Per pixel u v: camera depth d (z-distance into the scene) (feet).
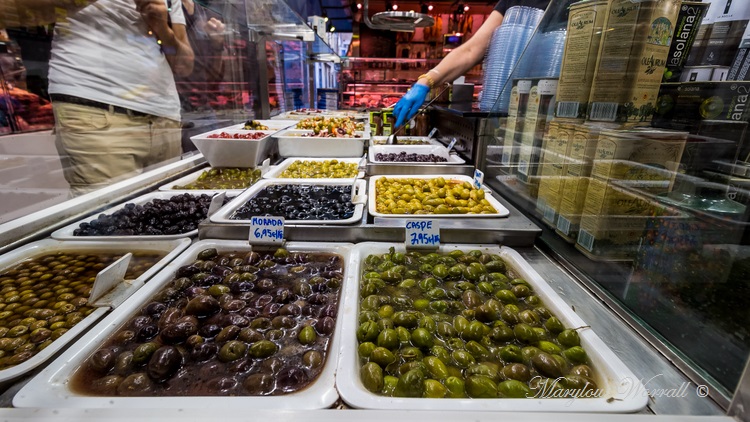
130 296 3.66
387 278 4.03
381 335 3.00
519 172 5.99
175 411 2.21
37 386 2.54
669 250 3.08
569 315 3.31
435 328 3.25
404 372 2.74
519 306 3.65
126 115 8.90
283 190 6.77
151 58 9.41
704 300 2.73
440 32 25.64
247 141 8.09
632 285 3.38
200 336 3.08
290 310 3.40
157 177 7.45
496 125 7.14
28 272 4.21
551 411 2.30
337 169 8.65
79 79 8.02
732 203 2.69
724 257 2.68
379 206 5.91
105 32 8.25
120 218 5.33
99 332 3.12
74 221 5.41
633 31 3.37
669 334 2.90
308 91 24.04
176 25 10.18
